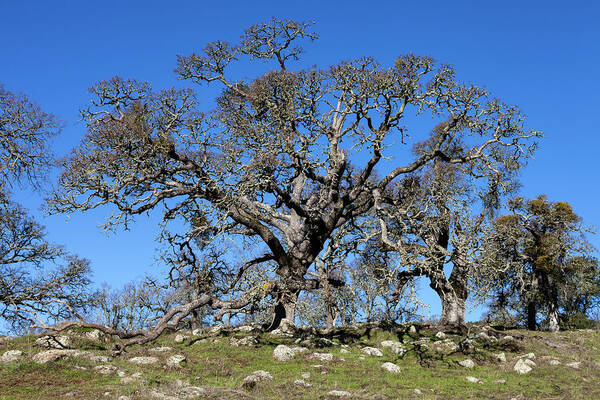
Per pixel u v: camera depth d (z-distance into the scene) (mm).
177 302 36688
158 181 26719
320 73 28078
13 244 27312
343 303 30531
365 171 27672
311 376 19062
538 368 21375
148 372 18328
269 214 29719
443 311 29172
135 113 26188
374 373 19828
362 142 26422
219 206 26062
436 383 18938
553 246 39281
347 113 26891
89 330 23922
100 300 34406
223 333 26016
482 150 28281
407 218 28016
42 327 21156
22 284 26969
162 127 26344
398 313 29406
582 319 45156
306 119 27469
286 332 26797
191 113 26719
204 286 29594
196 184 26578
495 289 36688
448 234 29609
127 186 26109
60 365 17688
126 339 23781
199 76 30281
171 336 25328
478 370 21297
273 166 26594
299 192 28594
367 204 30344
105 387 15672
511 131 27422
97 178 25094
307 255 28203
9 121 26359
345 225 31359
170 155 26656
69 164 25344
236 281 27781
